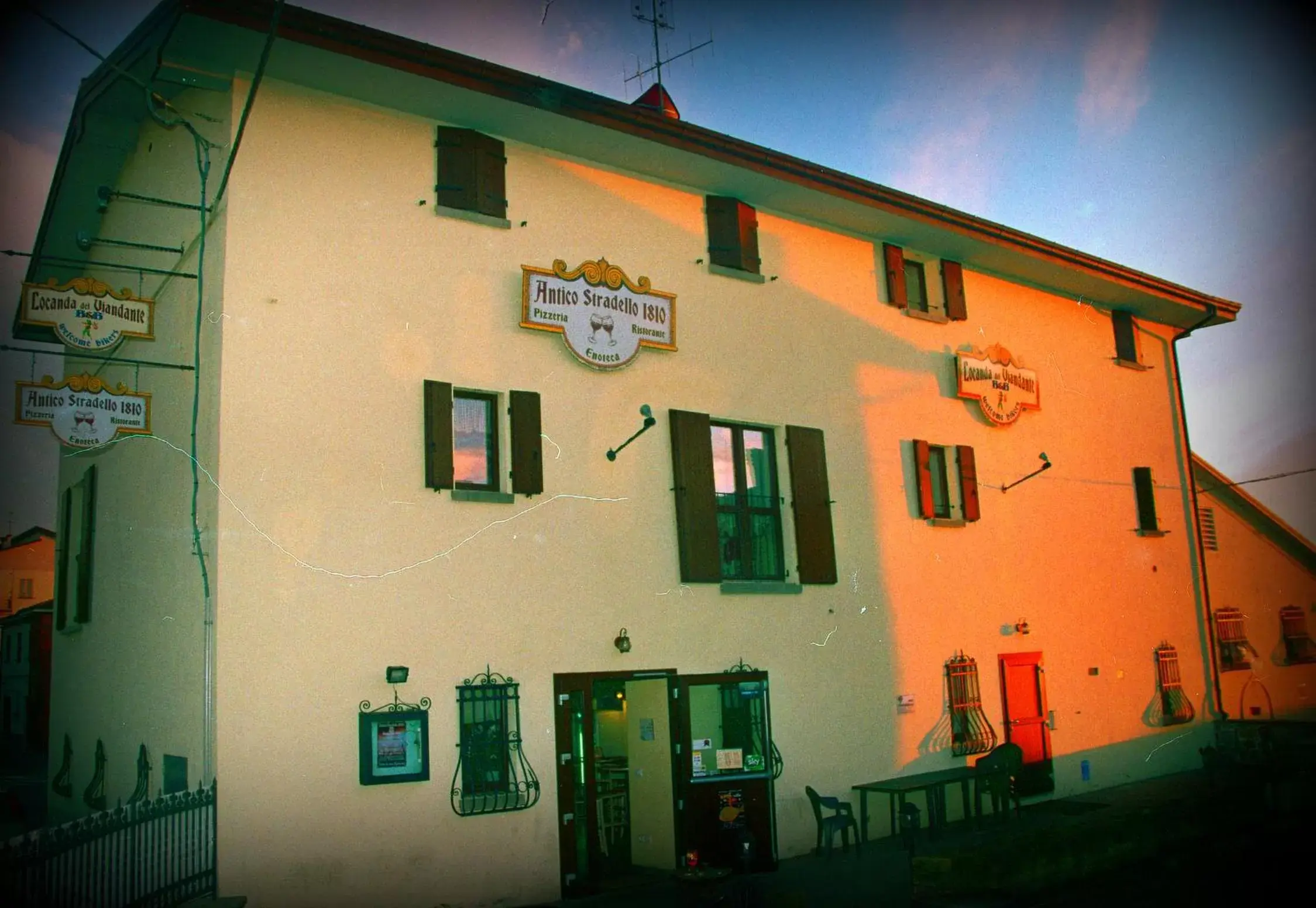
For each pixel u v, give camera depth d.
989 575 17.12
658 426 13.29
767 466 14.59
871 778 14.55
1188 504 21.62
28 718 28.30
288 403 10.54
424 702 10.80
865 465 15.62
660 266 13.74
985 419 17.69
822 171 14.59
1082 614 18.69
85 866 8.62
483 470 11.89
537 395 12.19
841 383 15.55
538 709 11.55
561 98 12.02
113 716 13.12
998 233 17.22
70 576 15.77
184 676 10.62
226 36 10.25
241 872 9.55
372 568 10.73
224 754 9.64
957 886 12.06
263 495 10.24
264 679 9.95
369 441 10.95
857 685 14.73
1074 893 12.19
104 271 14.75
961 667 16.16
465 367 11.76
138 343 13.12
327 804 10.07
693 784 12.65
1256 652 22.94
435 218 11.84
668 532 13.09
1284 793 17.64
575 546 12.20
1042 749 17.28
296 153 11.05
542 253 12.62
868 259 16.41
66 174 13.70
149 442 12.51
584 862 12.48
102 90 11.86
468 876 10.75
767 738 13.34
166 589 11.41
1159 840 14.79
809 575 14.31
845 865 12.97
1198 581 21.38
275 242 10.75
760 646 13.70
